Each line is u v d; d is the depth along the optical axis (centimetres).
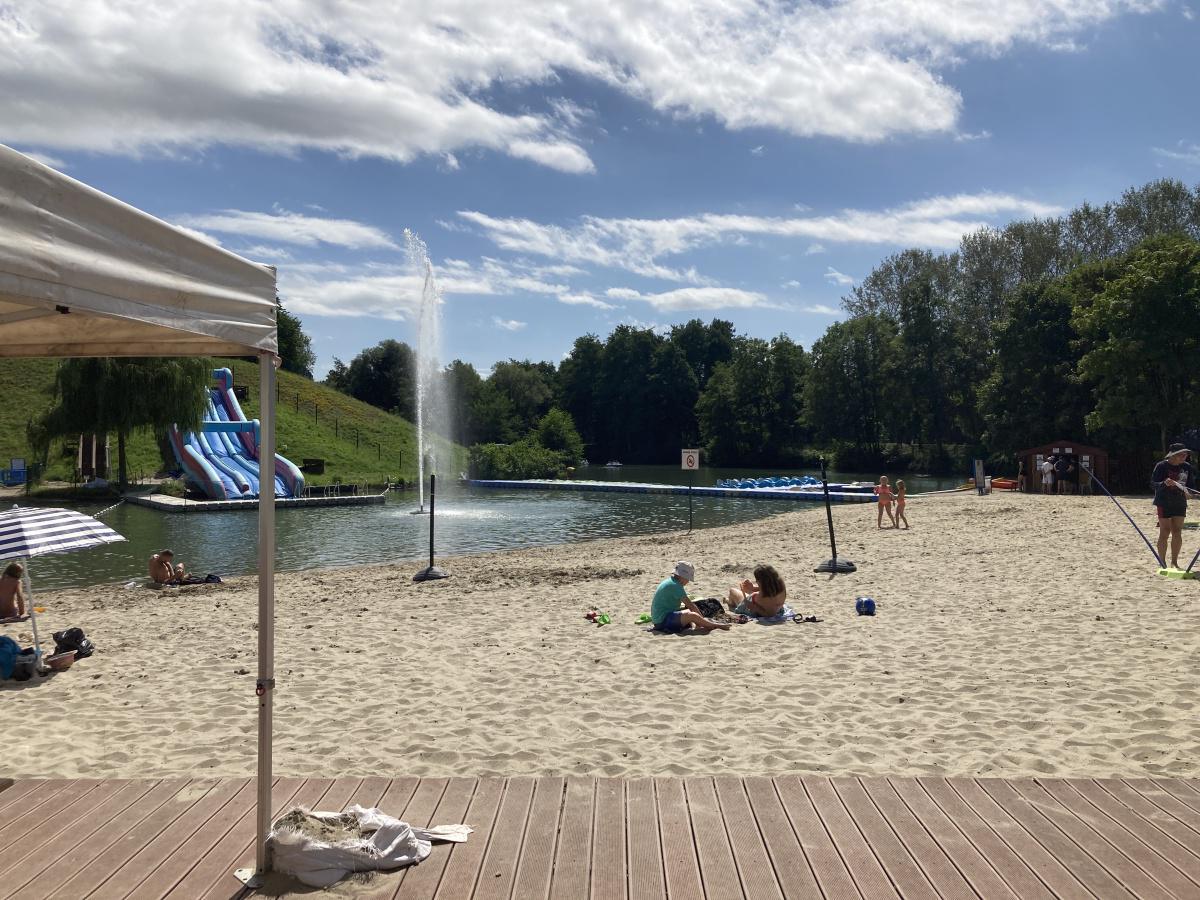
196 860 438
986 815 480
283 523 3250
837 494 4244
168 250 354
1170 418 3484
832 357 7606
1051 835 454
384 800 516
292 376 7394
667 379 10825
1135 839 448
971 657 849
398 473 6016
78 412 4191
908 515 2762
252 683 834
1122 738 609
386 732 673
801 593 1273
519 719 700
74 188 304
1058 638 910
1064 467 3447
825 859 431
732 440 9344
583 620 1118
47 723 723
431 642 1003
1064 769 558
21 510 844
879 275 7675
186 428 4234
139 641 1061
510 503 4300
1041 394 4741
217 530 3005
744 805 500
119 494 4191
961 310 6919
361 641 1018
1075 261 5934
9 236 275
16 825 482
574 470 8319
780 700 732
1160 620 972
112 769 604
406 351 11412
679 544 2211
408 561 2180
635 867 426
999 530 2120
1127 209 5969
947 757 587
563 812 494
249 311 409
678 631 1019
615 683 802
